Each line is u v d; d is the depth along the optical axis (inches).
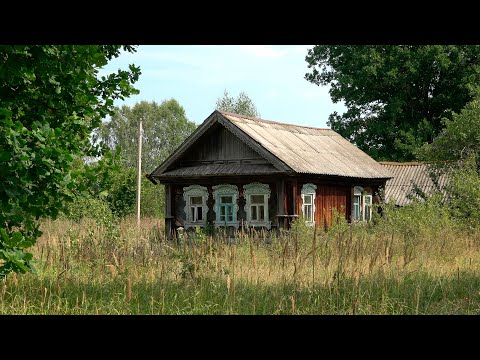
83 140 387.9
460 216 814.5
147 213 1423.5
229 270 463.2
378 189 1148.5
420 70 1776.6
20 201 303.0
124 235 705.0
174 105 3666.3
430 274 509.0
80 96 359.3
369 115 1924.2
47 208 327.0
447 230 706.8
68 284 461.1
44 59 313.7
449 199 895.1
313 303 420.2
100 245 589.6
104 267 504.4
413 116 1859.0
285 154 913.5
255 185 937.5
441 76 1833.2
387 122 1815.9
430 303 435.2
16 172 291.4
